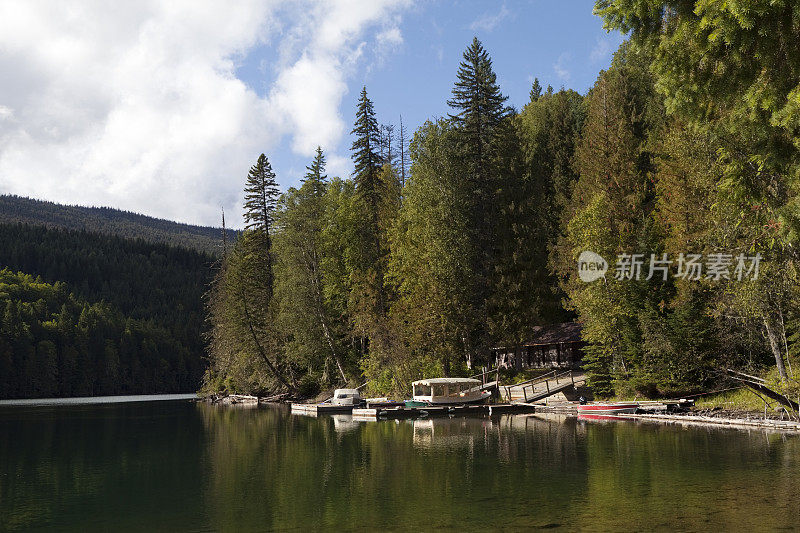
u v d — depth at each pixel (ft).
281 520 50.52
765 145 44.19
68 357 459.32
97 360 481.05
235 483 68.28
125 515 54.19
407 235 180.45
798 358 111.24
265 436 115.65
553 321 202.59
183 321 593.42
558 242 181.78
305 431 123.03
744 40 37.35
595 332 142.82
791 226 43.62
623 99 214.28
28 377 425.28
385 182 220.64
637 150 196.24
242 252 265.54
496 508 51.90
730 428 102.78
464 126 193.57
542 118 285.23
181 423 153.69
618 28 45.06
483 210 187.01
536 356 203.00
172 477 73.41
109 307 560.20
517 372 187.11
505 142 193.16
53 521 52.70
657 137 195.62
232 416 174.50
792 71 38.27
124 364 499.10
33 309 489.67
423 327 168.45
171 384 527.40
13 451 100.73
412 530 45.88
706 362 126.72
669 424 113.09
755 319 115.03
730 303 110.42
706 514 47.57
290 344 221.46
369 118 207.41
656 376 130.82
